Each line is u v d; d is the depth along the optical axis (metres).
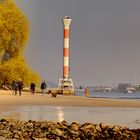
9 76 87.12
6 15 90.00
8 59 91.94
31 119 27.39
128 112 35.78
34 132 20.09
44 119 27.62
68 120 27.23
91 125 21.62
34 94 80.31
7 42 89.50
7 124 23.30
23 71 88.50
